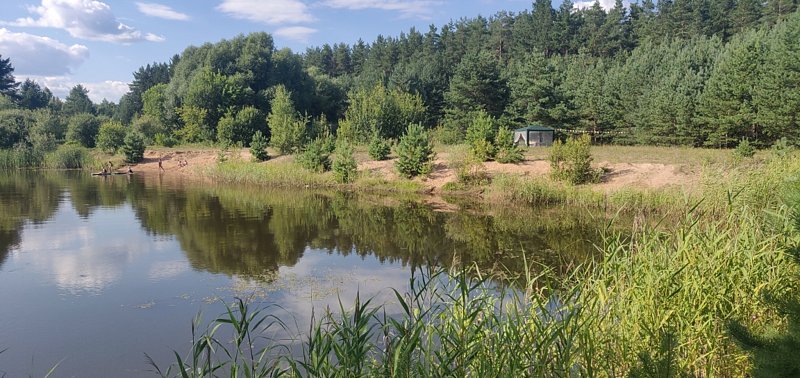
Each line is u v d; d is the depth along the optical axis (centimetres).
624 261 626
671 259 601
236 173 3538
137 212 2155
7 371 741
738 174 1394
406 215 2073
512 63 7956
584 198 2116
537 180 2375
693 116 3803
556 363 496
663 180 2202
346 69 11012
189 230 1764
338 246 1516
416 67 7181
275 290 1085
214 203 2442
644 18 8781
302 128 4275
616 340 524
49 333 873
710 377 488
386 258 1359
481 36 9819
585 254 1332
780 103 3130
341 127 4731
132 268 1273
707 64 5700
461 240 1573
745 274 558
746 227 631
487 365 475
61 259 1363
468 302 621
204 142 5547
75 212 2152
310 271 1234
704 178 1583
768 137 3450
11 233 1708
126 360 768
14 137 5459
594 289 602
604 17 9069
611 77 5941
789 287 513
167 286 1126
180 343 822
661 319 531
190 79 6594
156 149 5009
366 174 3077
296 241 1588
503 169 2717
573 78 6066
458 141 4944
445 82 6731
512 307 626
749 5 7844
